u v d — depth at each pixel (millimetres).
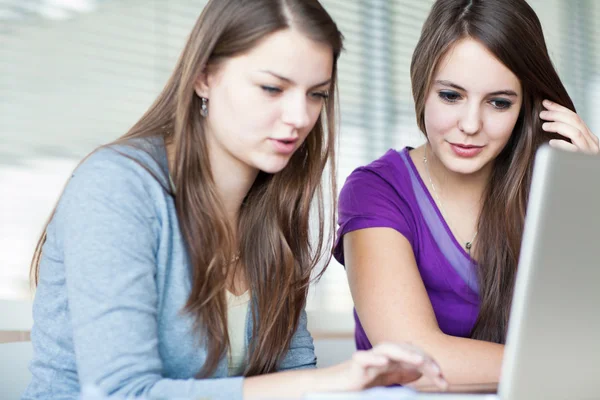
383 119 3316
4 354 1400
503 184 1644
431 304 1628
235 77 1117
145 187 1113
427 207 1650
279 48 1087
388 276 1503
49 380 1158
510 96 1489
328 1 3174
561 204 807
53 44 2471
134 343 986
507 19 1457
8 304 2174
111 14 2604
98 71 2562
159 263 1119
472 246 1653
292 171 1336
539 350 834
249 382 971
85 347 987
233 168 1237
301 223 1349
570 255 824
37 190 2400
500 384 846
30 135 2404
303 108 1105
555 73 1571
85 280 1010
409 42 3443
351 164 3189
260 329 1294
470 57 1455
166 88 1253
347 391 923
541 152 801
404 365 943
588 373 880
